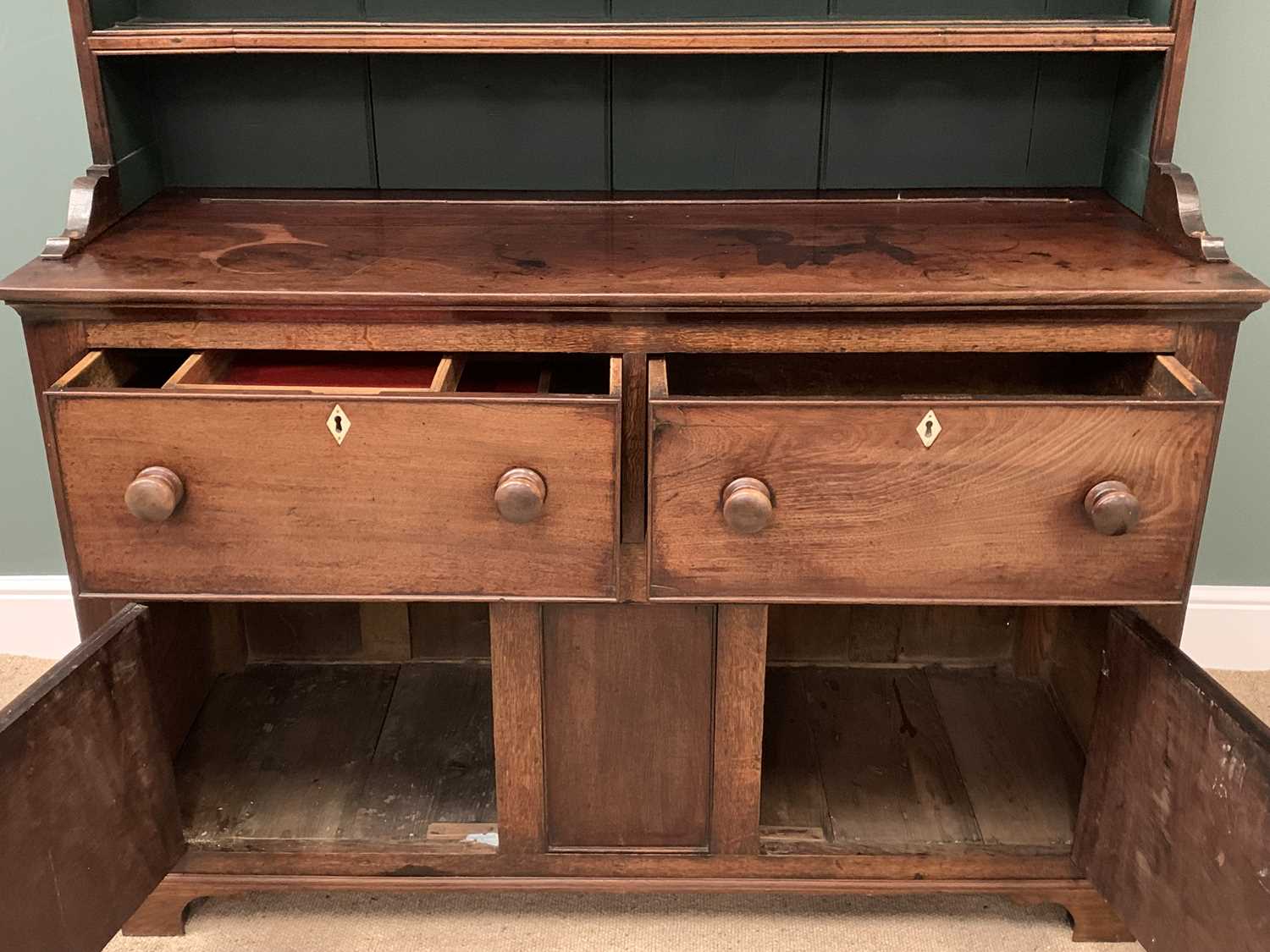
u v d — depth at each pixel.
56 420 1.22
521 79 1.61
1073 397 1.23
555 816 1.49
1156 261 1.35
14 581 2.04
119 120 1.51
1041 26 1.44
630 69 1.61
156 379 1.47
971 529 1.27
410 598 1.31
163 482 1.22
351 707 1.81
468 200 1.62
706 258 1.37
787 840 1.52
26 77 1.75
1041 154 1.66
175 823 1.46
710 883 1.52
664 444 1.22
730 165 1.67
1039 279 1.28
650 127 1.64
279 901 1.60
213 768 1.65
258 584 1.30
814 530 1.27
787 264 1.34
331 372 1.44
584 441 1.22
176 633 1.68
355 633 1.91
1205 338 1.30
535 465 1.24
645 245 1.42
